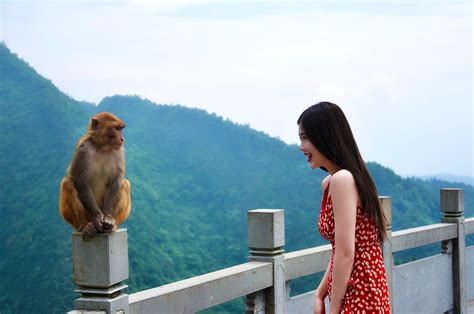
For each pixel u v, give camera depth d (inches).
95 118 176.6
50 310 1386.6
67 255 1503.4
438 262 266.4
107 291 112.3
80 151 170.2
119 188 176.7
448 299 274.2
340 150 111.4
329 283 115.3
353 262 110.0
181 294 137.0
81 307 113.2
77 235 113.6
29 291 1425.9
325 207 115.6
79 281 113.6
